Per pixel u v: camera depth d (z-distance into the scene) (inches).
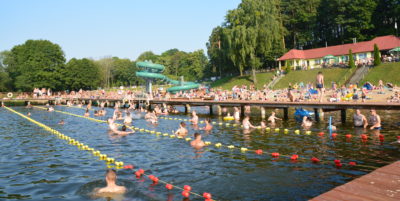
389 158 448.5
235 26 2679.6
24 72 3270.2
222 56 3125.0
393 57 2148.1
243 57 2551.7
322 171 393.4
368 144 551.2
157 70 2508.6
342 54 2657.5
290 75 2519.7
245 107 1381.6
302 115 981.2
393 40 2438.5
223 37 2802.7
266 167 419.8
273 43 2940.5
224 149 550.0
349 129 733.9
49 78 3304.6
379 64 2090.3
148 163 458.3
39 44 3454.7
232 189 335.3
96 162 475.5
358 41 2918.3
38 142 671.8
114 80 4847.4
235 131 770.8
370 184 251.4
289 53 2967.5
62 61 3619.6
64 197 322.7
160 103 1701.5
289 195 311.9
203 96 1828.2
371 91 1523.1
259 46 2610.7
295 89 1877.5
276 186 340.8
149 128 868.0
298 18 3363.7
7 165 462.9
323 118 962.7
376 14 2989.7
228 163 446.9
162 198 314.7
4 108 2070.6
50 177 396.2
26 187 356.8
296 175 378.9
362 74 2068.2
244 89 2053.4
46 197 323.3
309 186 337.4
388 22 3034.0
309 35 3316.9
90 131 831.7
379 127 724.7
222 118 1129.4
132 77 4682.6
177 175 393.4
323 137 640.4
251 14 2603.3
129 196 321.7
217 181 364.5
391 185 247.6
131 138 698.2
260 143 596.7
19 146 624.1
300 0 3425.2
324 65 2503.7
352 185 250.4
